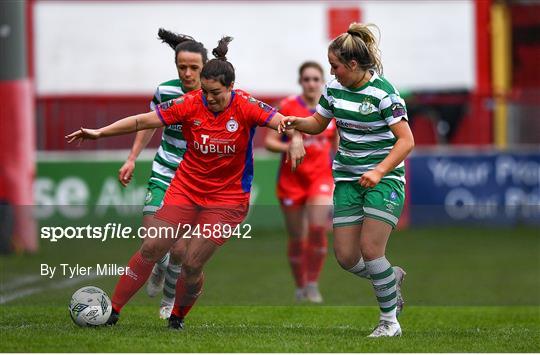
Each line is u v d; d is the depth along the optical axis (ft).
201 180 80.64
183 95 81.87
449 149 203.62
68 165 190.49
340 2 232.94
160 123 79.05
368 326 92.99
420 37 233.35
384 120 77.61
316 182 113.60
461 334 83.92
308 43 232.94
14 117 166.09
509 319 103.04
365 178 75.15
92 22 231.09
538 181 204.23
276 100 229.25
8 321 86.38
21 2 168.55
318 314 101.91
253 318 96.53
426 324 97.35
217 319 94.07
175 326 82.28
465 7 233.14
